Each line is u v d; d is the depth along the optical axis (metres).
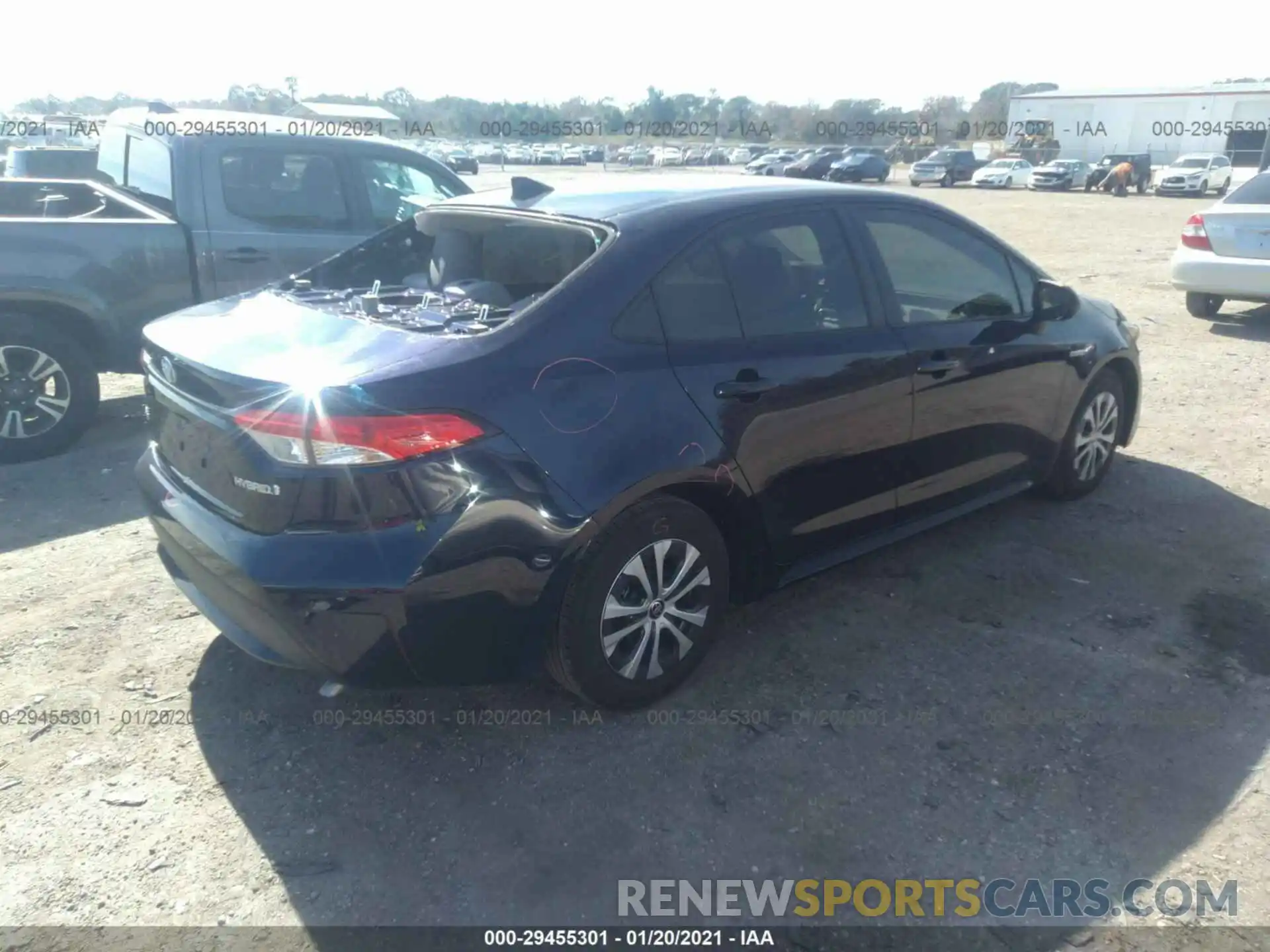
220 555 2.85
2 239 5.39
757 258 3.52
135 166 6.57
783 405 3.43
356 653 2.77
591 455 2.96
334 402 2.68
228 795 2.93
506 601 2.87
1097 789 2.97
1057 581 4.27
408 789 2.96
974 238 4.34
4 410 5.57
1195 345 8.80
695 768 3.05
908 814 2.87
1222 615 3.98
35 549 4.51
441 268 3.90
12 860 2.67
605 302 3.12
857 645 3.75
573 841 2.76
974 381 4.15
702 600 3.39
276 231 6.22
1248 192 9.40
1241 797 2.94
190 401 3.05
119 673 3.54
